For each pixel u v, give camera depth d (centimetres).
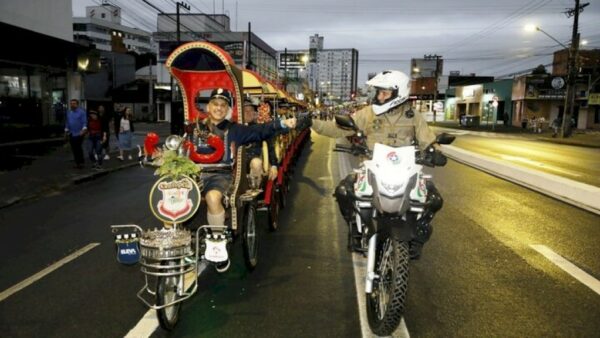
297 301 471
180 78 593
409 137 455
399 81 432
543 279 527
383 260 412
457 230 736
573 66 3453
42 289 501
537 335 398
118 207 904
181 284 397
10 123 1841
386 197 379
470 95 6775
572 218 821
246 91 1248
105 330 409
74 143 1339
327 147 2486
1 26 1625
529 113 5147
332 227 765
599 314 438
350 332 406
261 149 699
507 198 1005
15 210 877
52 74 2111
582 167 1664
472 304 460
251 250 564
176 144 413
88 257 606
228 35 6022
